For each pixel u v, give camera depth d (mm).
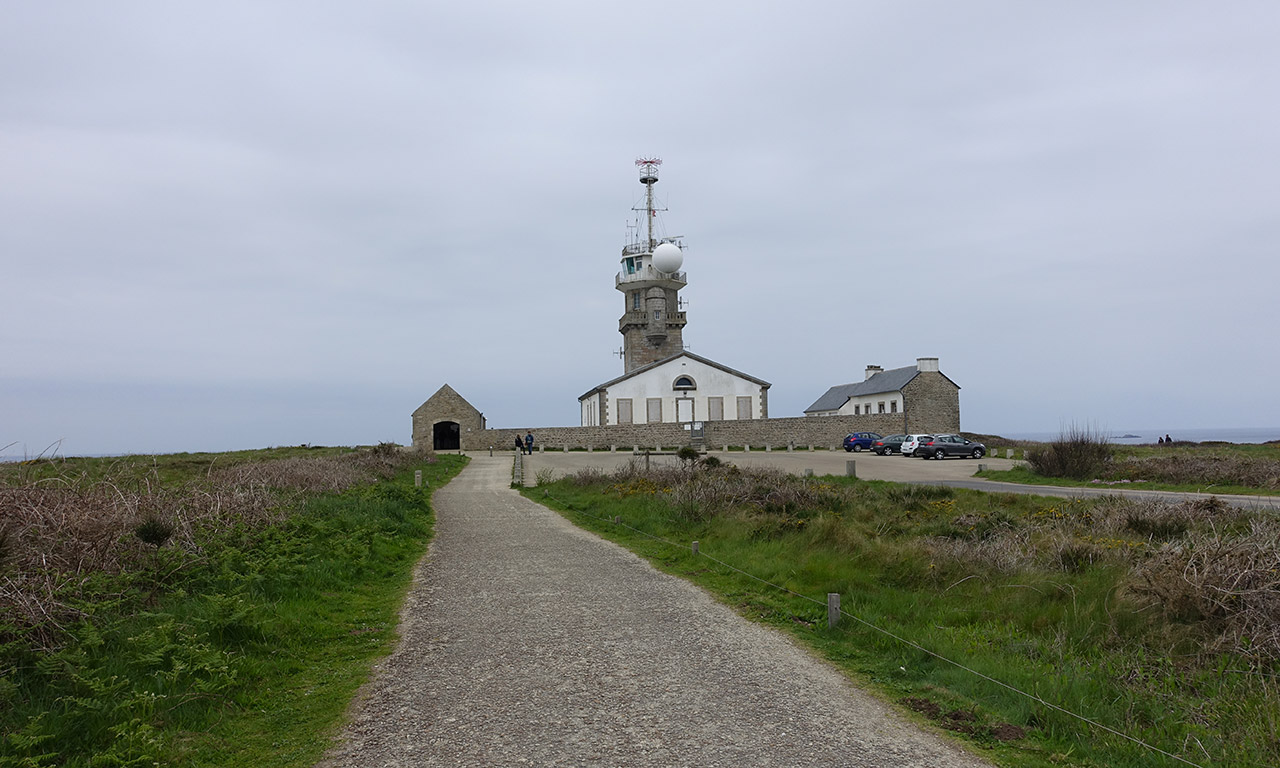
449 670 7043
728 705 6156
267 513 12969
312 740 5500
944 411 56719
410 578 11266
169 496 11758
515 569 11930
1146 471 27500
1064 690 6324
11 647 6285
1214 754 5383
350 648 7754
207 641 7191
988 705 6219
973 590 9672
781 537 13602
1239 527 12875
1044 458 30359
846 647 7773
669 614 9094
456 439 57875
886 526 14922
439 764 5066
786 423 54000
